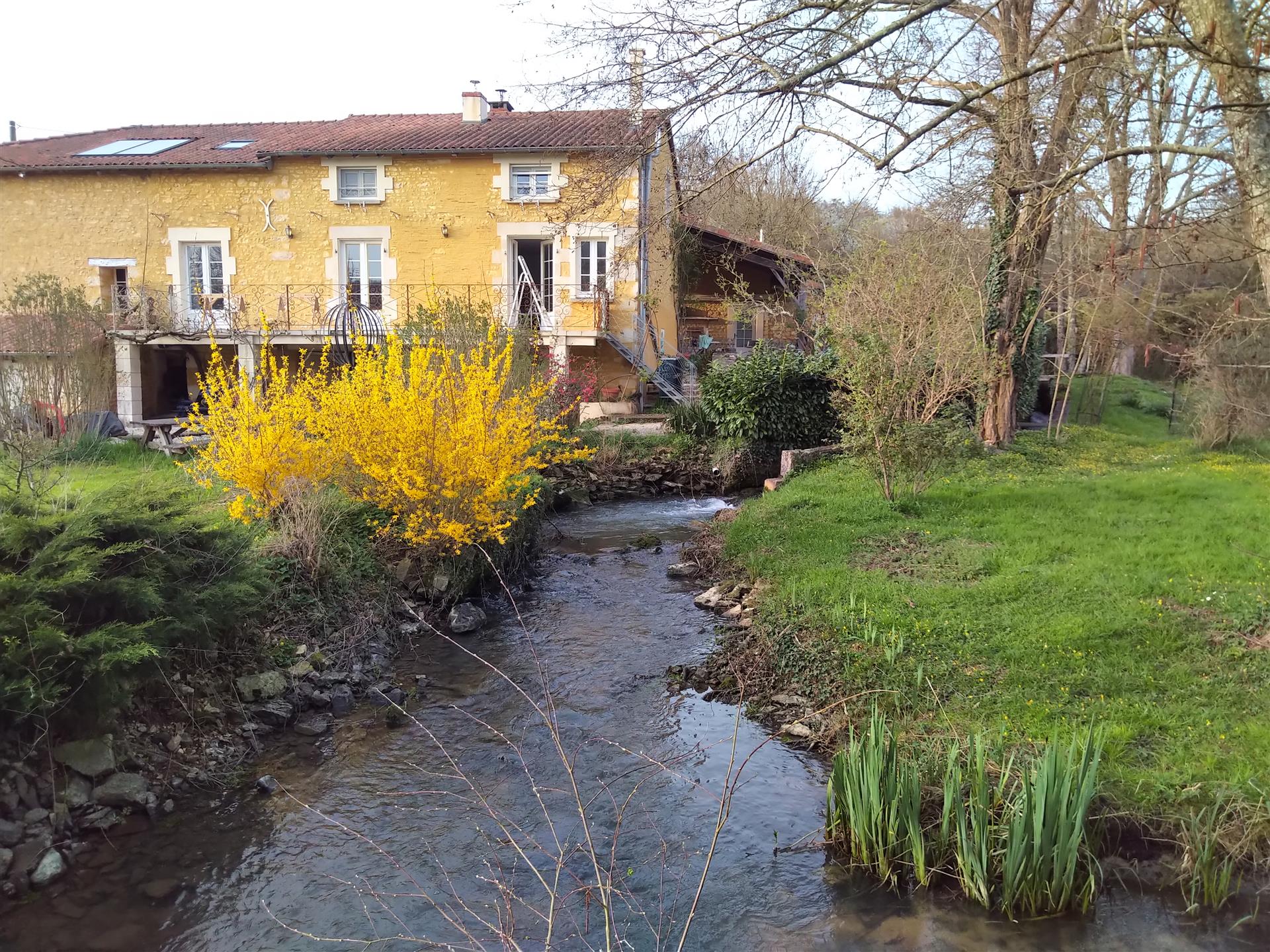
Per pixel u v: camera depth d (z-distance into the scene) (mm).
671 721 6391
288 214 20703
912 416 12711
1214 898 4164
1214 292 18703
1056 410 23938
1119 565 8219
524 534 10320
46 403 13617
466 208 20484
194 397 19562
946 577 8258
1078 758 4863
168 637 5684
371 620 7734
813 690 6508
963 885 4297
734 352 24359
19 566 5379
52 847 4574
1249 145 5512
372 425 8562
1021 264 15039
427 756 5840
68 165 20359
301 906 4289
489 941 4000
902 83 7539
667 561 11008
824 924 4133
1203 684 5805
